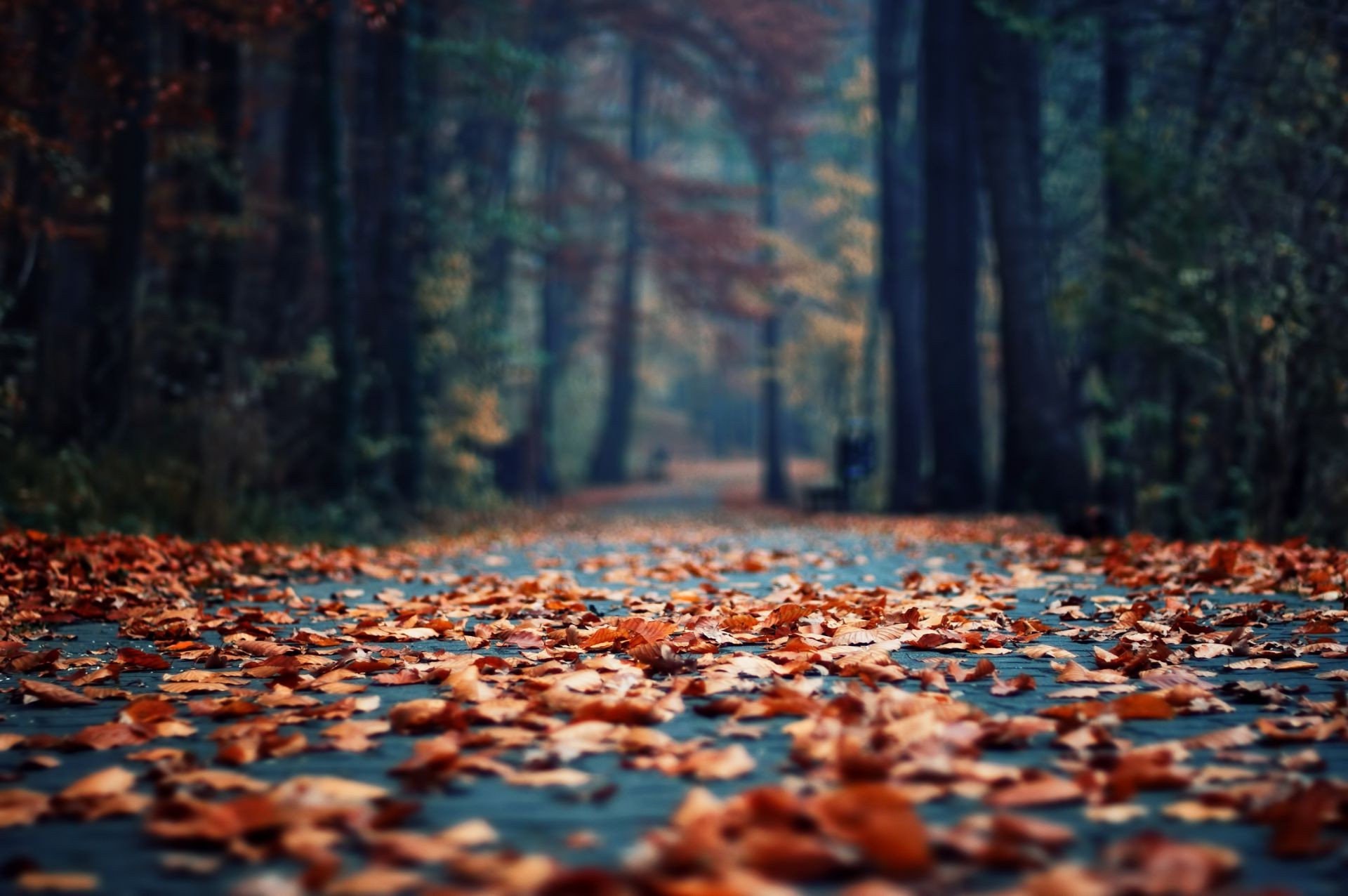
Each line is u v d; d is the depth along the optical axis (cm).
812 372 4359
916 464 2994
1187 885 217
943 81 2411
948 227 2422
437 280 2241
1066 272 2486
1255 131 1608
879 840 232
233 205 1708
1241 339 1480
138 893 233
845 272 3994
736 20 3541
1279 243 1430
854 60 4250
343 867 245
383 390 2002
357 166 2116
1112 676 436
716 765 309
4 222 1281
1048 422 2045
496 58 2009
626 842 260
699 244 3931
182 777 298
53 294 1387
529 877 225
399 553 1221
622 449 5162
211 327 1588
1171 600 667
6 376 1310
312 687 434
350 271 1645
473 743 343
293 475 1609
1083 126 2383
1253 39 1659
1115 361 2112
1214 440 1794
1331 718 364
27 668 479
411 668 455
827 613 615
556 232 2652
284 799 276
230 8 1459
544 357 2786
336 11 1622
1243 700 404
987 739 334
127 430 1318
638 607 662
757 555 1068
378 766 327
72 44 1249
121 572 789
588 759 333
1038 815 275
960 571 962
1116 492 2183
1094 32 1806
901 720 343
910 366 3000
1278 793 277
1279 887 224
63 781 315
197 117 1450
